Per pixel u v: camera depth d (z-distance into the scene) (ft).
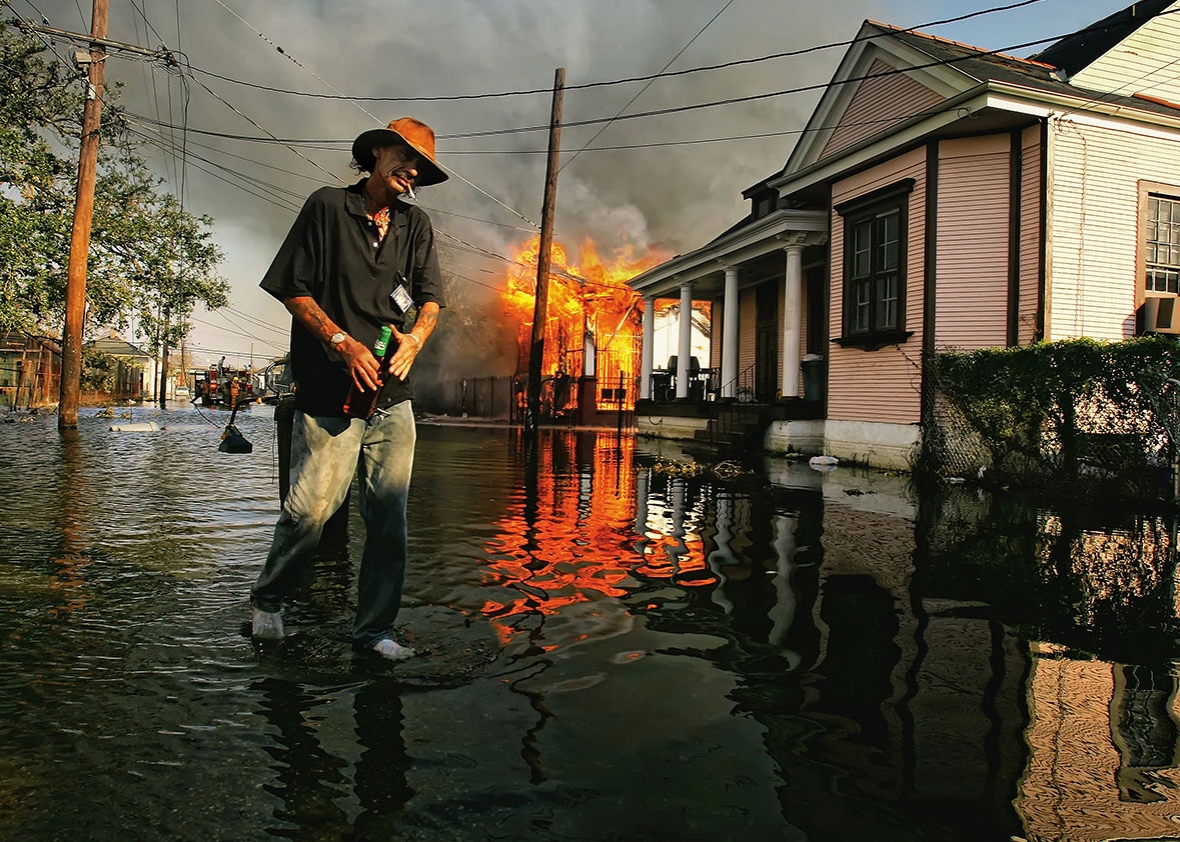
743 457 41.04
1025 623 10.04
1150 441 22.99
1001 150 33.32
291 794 5.32
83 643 8.48
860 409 38.70
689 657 8.44
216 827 4.88
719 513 19.79
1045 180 31.68
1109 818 5.23
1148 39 37.06
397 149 8.39
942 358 30.40
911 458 33.73
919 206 35.24
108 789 5.33
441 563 13.03
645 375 67.56
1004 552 14.96
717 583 11.96
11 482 22.91
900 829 5.05
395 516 8.46
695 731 6.52
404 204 8.97
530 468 32.30
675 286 64.18
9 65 53.98
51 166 57.88
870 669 8.18
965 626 9.87
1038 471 26.03
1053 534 17.20
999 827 5.08
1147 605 11.03
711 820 5.10
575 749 6.12
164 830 4.83
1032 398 25.90
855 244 40.11
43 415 76.18
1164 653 8.86
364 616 8.44
